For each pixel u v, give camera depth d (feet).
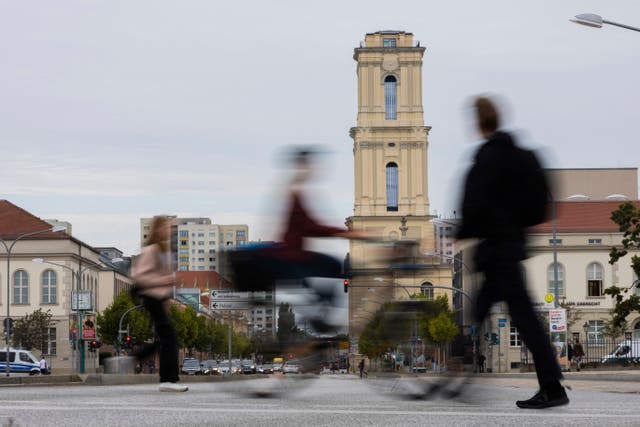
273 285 28.43
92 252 309.63
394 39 402.11
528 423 17.99
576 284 258.16
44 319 260.21
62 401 25.18
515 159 22.72
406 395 26.61
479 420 18.71
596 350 190.60
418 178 392.68
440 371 25.89
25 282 274.98
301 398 27.58
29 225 277.85
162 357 37.65
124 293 262.88
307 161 28.73
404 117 394.93
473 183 22.88
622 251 158.81
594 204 266.98
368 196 391.24
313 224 28.55
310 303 28.45
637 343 171.01
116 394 31.04
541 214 23.04
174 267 37.55
